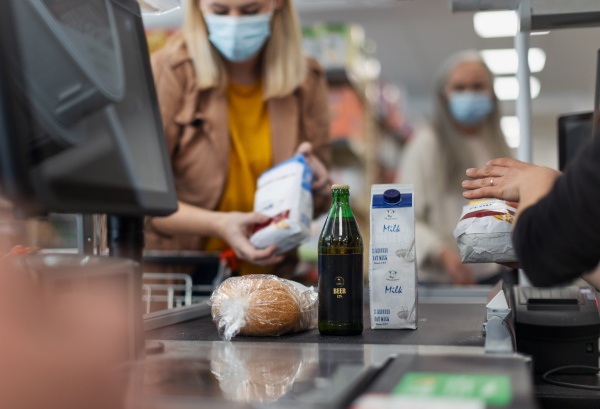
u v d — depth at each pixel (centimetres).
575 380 133
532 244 90
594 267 88
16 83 67
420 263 366
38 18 73
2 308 70
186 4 258
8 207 82
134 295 86
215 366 84
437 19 625
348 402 63
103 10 92
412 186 132
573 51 263
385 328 129
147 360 89
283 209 198
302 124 279
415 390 63
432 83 941
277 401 63
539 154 496
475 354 85
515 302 145
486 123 379
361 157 489
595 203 81
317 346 103
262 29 249
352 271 123
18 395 70
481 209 124
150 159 96
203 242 261
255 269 253
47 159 69
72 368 72
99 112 82
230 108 266
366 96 509
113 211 81
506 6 152
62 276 74
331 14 599
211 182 259
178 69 254
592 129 155
